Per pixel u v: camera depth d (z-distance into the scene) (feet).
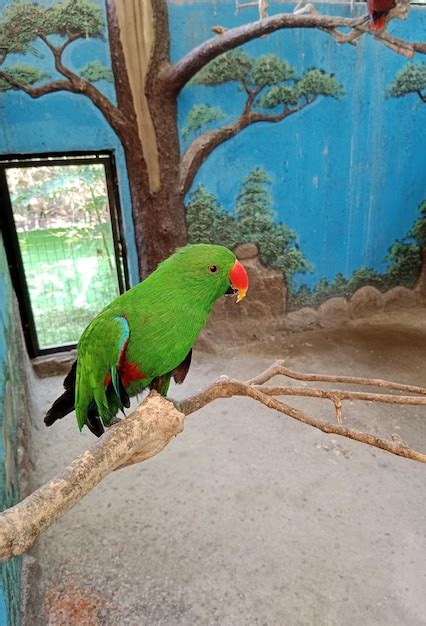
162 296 4.71
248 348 17.06
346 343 17.21
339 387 14.30
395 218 18.34
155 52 13.20
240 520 9.50
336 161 16.53
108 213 14.67
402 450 4.33
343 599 7.97
